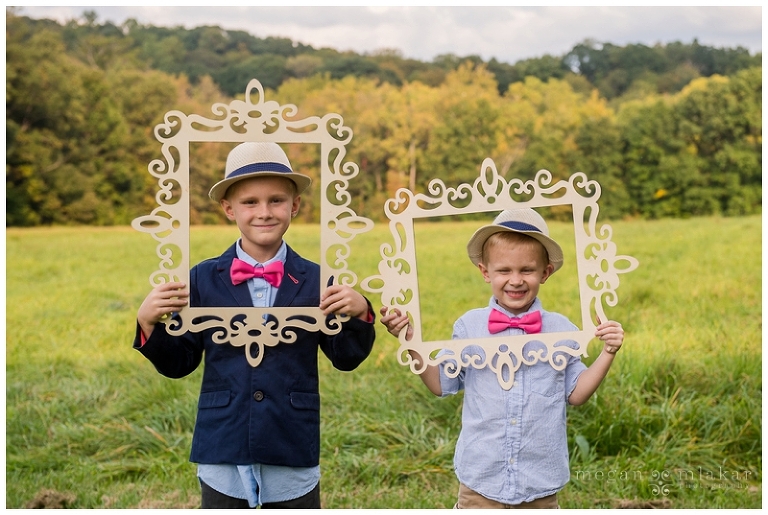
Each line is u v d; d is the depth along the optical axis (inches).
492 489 115.1
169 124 112.4
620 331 115.2
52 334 321.4
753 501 171.0
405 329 115.5
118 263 455.2
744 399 210.1
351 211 114.5
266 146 113.9
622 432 196.7
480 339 115.9
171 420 211.6
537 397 116.0
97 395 240.8
